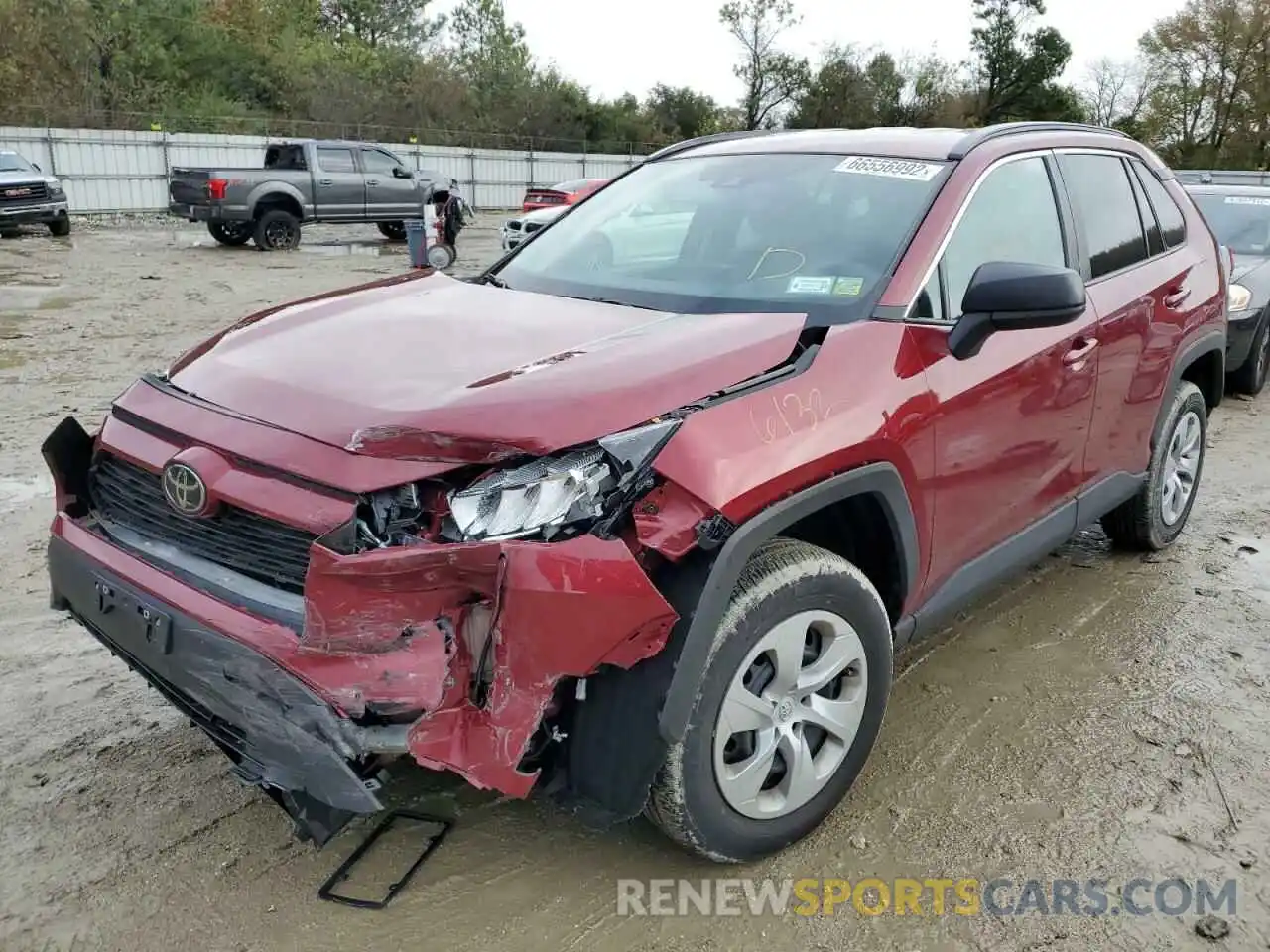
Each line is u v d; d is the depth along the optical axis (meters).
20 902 2.60
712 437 2.38
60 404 7.47
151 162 27.28
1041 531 3.71
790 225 3.43
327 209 19.48
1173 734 3.44
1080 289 2.86
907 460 2.85
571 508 2.21
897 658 3.93
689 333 2.79
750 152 3.96
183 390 2.79
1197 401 4.78
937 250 3.18
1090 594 4.55
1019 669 3.86
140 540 2.70
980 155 3.51
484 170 33.94
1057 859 2.84
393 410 2.38
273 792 2.46
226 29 48.56
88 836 2.85
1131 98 54.72
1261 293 8.39
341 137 38.56
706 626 2.32
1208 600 4.50
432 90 45.50
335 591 2.13
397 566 2.10
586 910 2.61
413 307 3.23
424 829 2.89
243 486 2.38
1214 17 49.41
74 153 26.08
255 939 2.49
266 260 17.41
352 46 51.66
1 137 25.03
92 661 3.80
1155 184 4.58
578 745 2.38
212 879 2.69
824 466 2.57
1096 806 3.06
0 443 6.38
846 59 50.81
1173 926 2.60
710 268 3.38
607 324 2.99
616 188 4.18
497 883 2.70
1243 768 3.26
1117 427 4.08
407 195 20.44
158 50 43.12
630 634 2.21
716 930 2.56
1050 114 55.19
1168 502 4.84
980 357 3.13
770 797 2.72
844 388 2.71
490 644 2.19
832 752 2.84
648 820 2.74
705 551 2.34
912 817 3.00
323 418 2.42
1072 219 3.85
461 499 2.19
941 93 52.78
